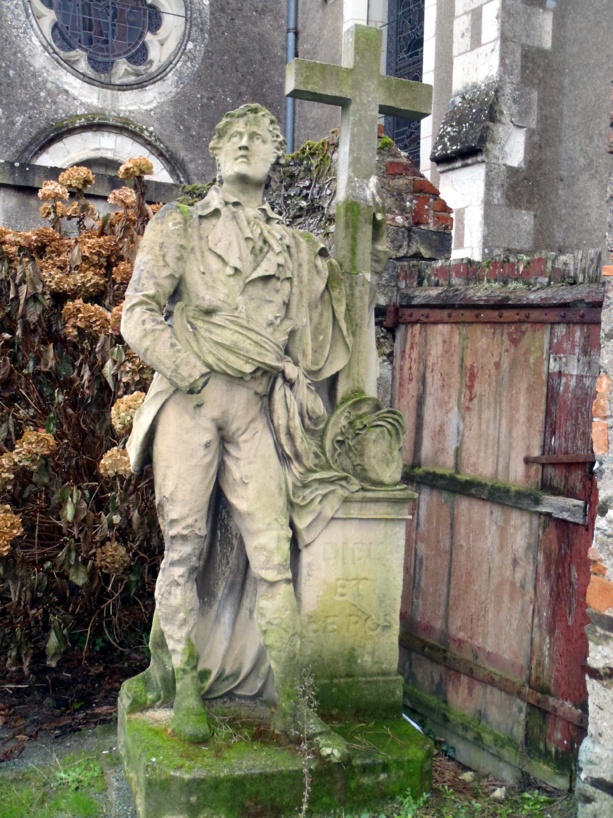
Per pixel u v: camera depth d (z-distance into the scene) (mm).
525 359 3400
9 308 4102
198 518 2842
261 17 11305
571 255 3297
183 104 10891
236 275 2805
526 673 3344
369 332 3201
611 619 2689
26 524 4180
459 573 3715
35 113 10141
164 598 2896
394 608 3156
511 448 3461
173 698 3096
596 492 3059
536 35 6766
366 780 2836
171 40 10836
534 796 3133
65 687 3990
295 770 2711
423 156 8180
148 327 2637
